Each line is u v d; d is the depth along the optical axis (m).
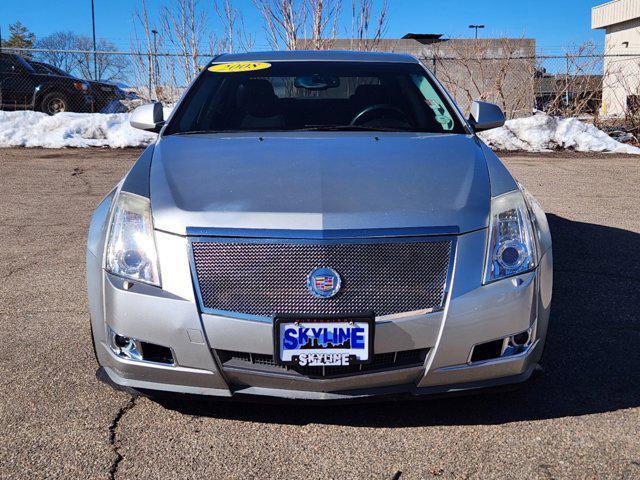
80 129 12.26
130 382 2.61
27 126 12.30
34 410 2.76
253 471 2.37
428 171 2.91
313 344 2.42
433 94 4.06
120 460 2.43
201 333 2.45
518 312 2.55
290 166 2.92
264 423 2.69
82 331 3.61
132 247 2.58
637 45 34.88
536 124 12.12
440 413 2.77
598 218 6.46
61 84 14.55
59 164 9.73
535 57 13.45
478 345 2.53
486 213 2.63
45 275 4.61
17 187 7.92
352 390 2.52
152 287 2.50
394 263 2.48
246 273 2.46
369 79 4.12
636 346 3.44
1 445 2.51
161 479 2.32
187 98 4.03
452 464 2.41
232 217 2.52
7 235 5.71
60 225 6.08
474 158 3.12
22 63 14.52
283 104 3.92
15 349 3.37
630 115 13.28
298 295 2.45
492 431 2.63
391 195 2.66
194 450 2.50
